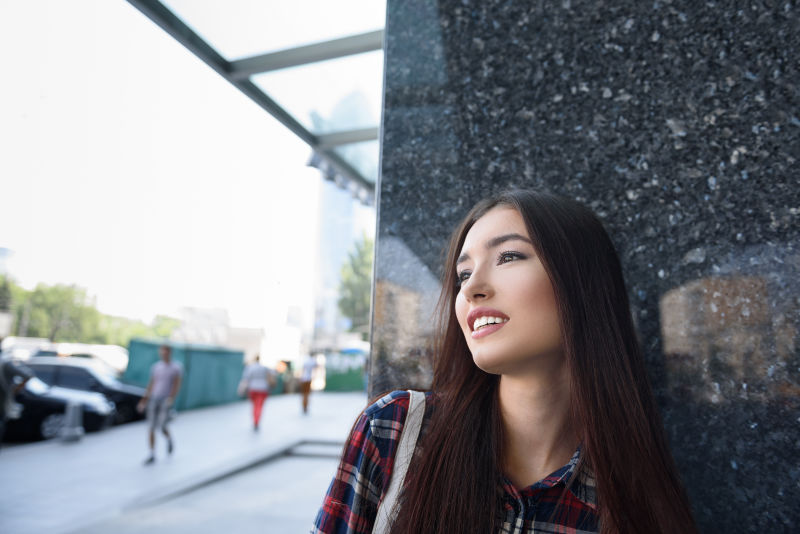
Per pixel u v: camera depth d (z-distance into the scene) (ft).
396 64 4.12
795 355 3.09
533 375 2.22
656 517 2.14
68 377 36.11
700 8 3.55
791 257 3.16
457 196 3.81
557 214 2.30
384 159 4.01
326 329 89.40
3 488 18.81
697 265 3.32
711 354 3.24
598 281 2.27
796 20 3.34
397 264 3.84
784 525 2.97
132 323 123.34
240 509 17.30
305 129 13.19
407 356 3.70
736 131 3.36
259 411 35.53
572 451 2.30
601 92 3.65
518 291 2.12
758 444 3.09
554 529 2.11
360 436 2.34
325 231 93.61
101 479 20.75
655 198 3.45
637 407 2.19
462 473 2.16
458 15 4.06
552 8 3.86
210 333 81.25
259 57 9.74
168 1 7.97
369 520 2.25
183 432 33.68
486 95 3.89
